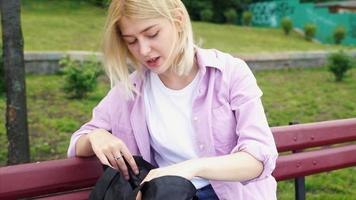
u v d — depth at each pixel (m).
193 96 1.89
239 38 17.94
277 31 21.31
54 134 6.86
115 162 1.78
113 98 1.98
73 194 2.11
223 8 23.09
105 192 1.75
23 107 4.83
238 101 1.87
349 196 5.09
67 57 10.13
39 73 10.80
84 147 1.95
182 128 1.90
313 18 22.17
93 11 19.05
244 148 1.76
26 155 4.87
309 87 11.32
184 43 1.80
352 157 2.99
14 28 4.70
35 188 1.98
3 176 1.92
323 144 2.79
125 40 1.81
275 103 9.48
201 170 1.66
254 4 23.78
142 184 1.61
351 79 12.45
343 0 21.62
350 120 2.91
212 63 1.88
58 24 15.96
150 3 1.71
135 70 1.95
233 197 1.93
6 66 4.77
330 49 17.02
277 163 2.65
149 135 1.95
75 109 8.23
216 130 1.88
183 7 1.80
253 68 13.34
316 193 5.18
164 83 1.92
